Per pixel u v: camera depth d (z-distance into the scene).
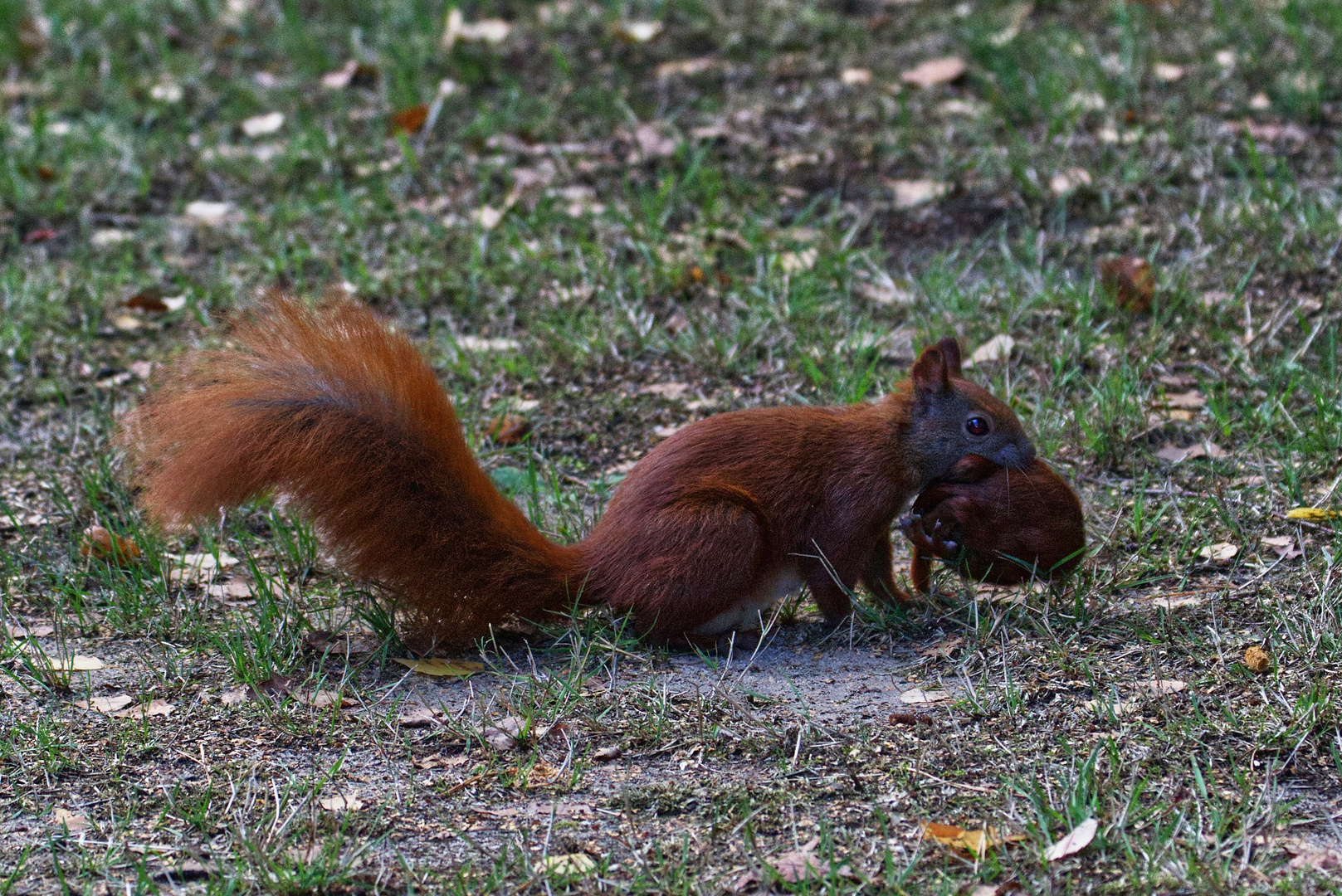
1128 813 5.45
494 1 16.97
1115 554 7.86
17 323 11.11
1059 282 11.16
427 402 6.91
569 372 10.57
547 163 13.65
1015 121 13.66
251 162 13.91
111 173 13.63
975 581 7.40
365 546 6.86
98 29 16.77
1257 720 6.11
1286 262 11.02
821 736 6.24
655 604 6.95
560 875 5.25
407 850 5.50
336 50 16.28
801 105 14.23
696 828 5.61
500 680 6.91
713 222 12.33
